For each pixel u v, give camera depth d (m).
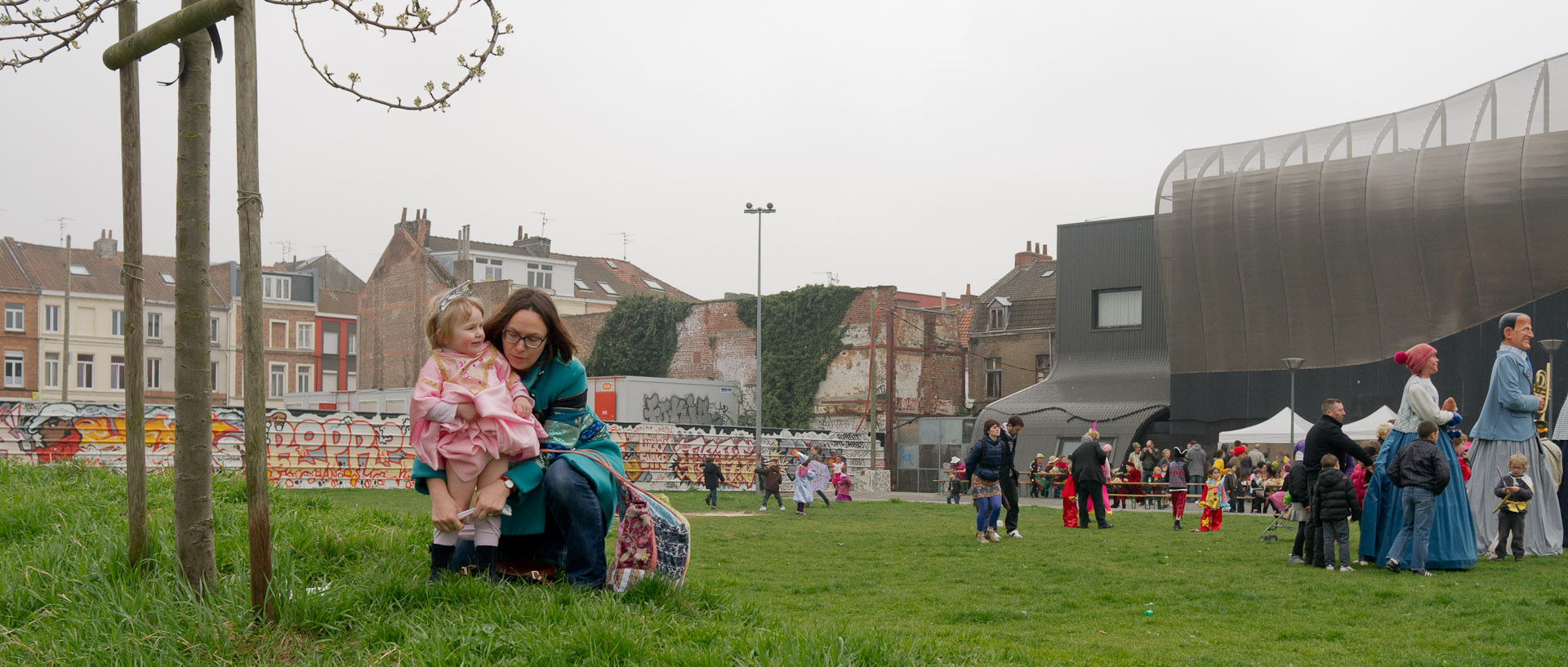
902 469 51.31
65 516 7.68
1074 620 8.58
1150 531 19.27
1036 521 22.66
